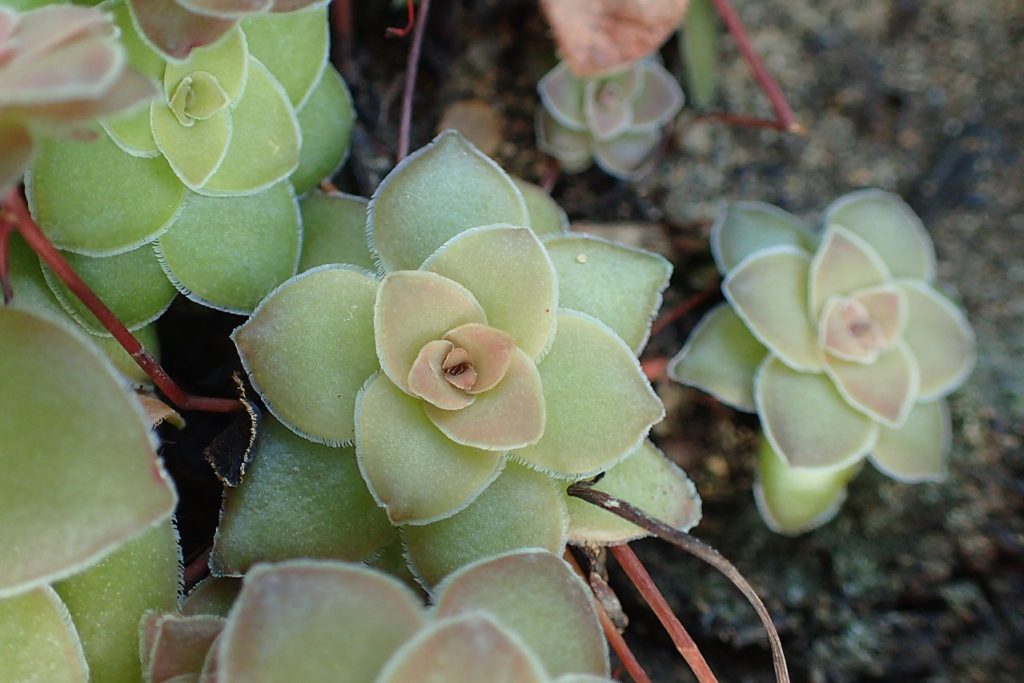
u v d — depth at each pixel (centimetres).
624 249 16
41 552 14
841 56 21
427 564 16
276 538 16
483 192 16
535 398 15
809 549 19
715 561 16
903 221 19
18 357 14
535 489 16
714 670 19
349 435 16
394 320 15
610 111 19
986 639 19
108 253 16
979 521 19
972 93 21
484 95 20
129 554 15
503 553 15
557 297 16
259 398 16
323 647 14
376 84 19
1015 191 21
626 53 18
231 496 16
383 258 16
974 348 20
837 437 18
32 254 16
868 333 18
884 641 19
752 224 19
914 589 19
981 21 21
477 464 15
